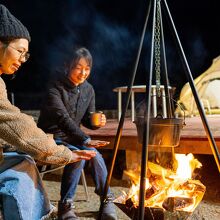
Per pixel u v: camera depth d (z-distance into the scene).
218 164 2.13
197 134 3.51
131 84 2.26
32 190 1.83
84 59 2.88
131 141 3.73
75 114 3.06
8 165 1.87
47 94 2.94
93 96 3.23
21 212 1.73
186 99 5.99
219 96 5.87
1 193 1.75
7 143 1.93
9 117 1.75
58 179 4.27
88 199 3.45
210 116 5.57
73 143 2.94
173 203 2.12
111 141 3.84
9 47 1.88
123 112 2.26
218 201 3.38
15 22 1.90
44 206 1.91
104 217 2.77
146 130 2.03
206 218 2.92
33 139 1.80
